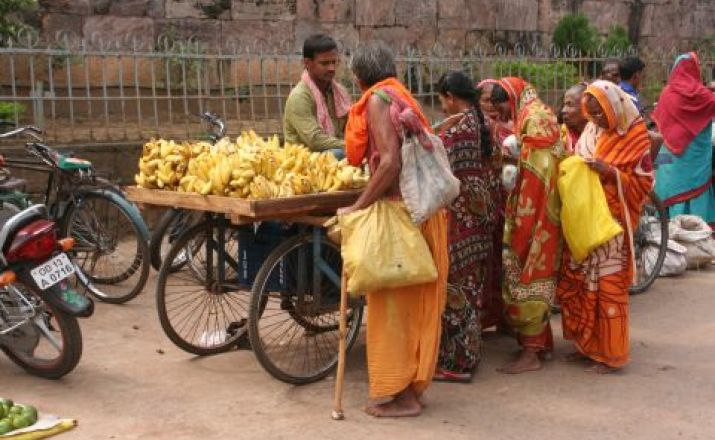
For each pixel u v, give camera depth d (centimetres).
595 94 442
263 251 434
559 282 454
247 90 971
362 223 367
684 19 1464
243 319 476
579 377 439
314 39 492
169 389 414
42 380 423
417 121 361
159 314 445
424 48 1157
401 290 375
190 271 545
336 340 487
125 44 930
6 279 395
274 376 418
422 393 396
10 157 672
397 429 370
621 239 434
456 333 425
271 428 370
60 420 368
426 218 363
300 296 423
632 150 444
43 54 738
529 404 401
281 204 391
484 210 423
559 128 445
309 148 491
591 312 441
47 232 399
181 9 965
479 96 479
